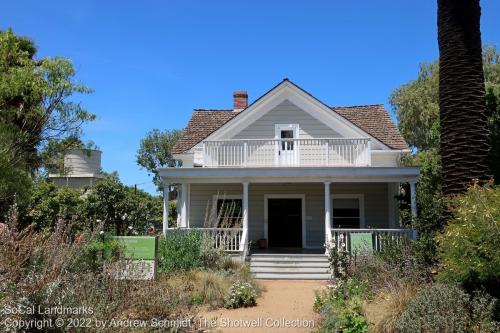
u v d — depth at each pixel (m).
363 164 19.45
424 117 36.78
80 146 13.15
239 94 25.69
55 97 12.01
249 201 21.48
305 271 16.94
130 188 26.33
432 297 7.02
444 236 7.61
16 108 11.77
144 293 6.97
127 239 11.35
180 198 21.70
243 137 21.44
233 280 13.07
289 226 21.34
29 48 16.44
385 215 21.02
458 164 9.24
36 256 7.08
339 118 21.05
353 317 7.69
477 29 9.61
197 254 14.75
